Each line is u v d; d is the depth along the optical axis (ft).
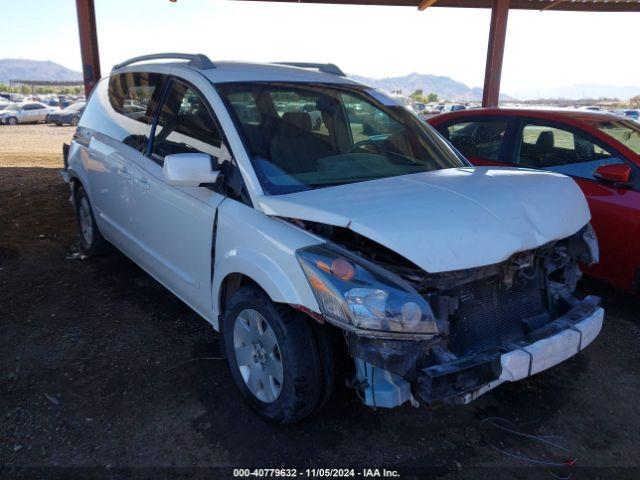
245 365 9.92
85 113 17.30
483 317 9.03
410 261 8.14
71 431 9.39
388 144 12.14
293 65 14.08
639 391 11.07
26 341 12.37
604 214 14.21
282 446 9.16
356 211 8.37
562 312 10.23
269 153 10.31
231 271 9.72
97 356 11.80
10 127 108.68
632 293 14.14
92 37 28.14
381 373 8.09
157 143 12.64
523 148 17.01
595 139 15.19
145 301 14.67
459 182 10.04
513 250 8.36
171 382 10.90
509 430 9.78
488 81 31.63
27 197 26.91
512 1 33.50
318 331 8.77
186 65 12.35
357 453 9.07
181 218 11.37
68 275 16.42
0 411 9.86
